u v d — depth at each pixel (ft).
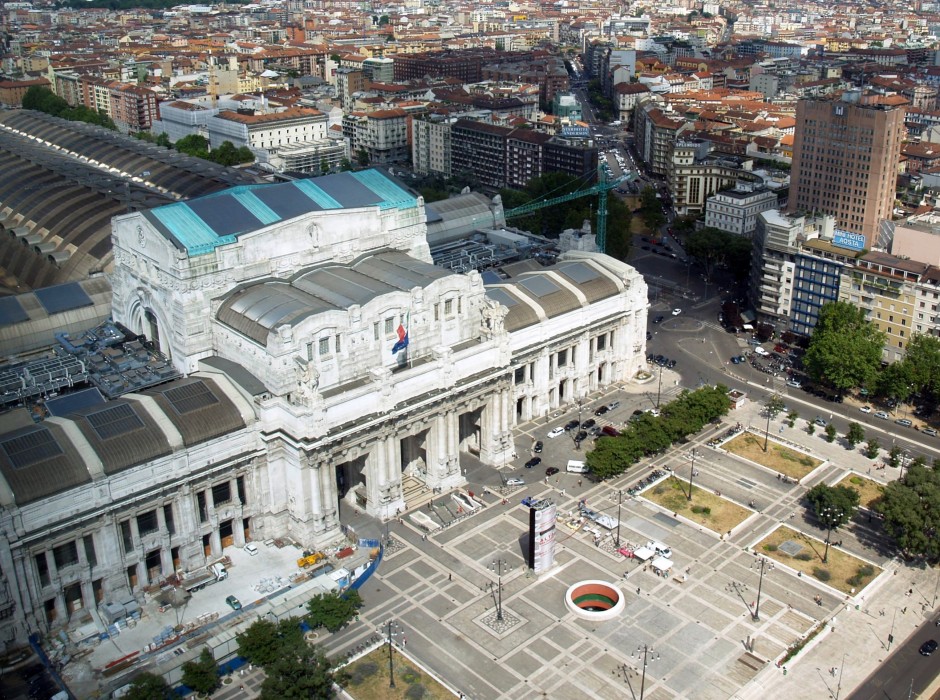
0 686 573.74
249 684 592.19
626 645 619.67
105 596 641.81
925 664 604.49
